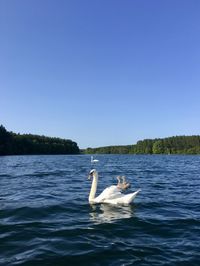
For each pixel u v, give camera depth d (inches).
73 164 2682.1
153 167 2269.9
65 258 381.1
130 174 1587.1
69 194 869.2
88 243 436.1
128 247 420.5
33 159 3954.2
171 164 2753.4
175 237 468.4
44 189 973.8
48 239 454.0
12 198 792.3
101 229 509.0
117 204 714.8
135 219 572.4
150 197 835.4
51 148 7795.3
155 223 547.2
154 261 373.1
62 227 518.3
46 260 374.9
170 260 375.9
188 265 361.4
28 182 1181.7
